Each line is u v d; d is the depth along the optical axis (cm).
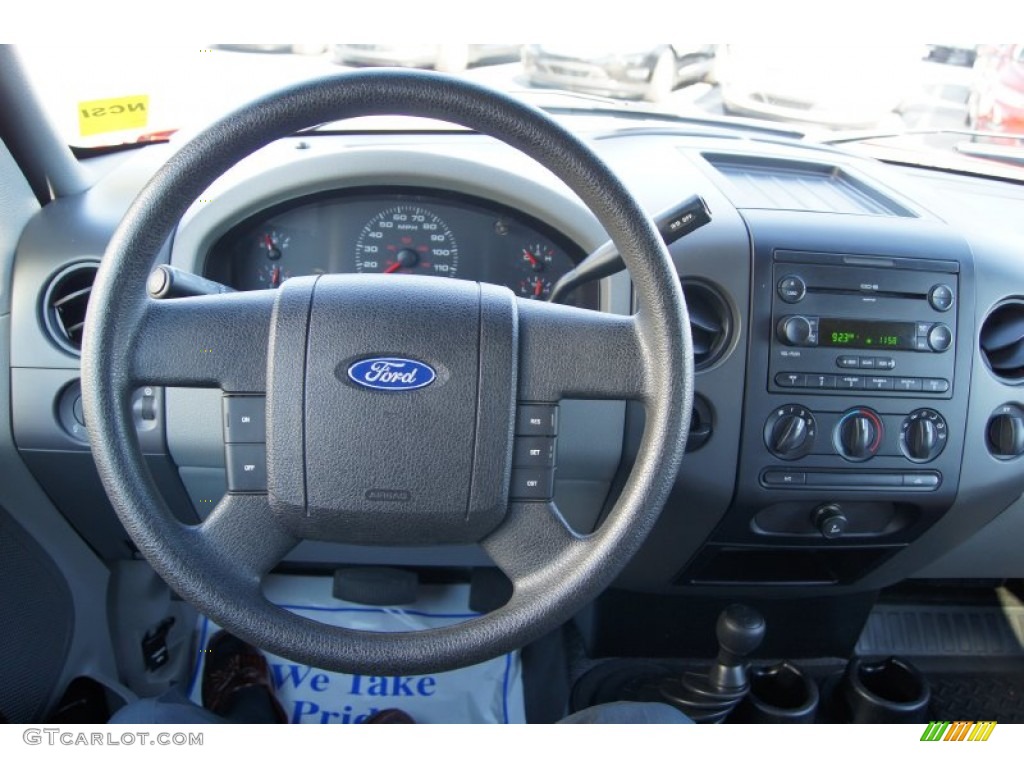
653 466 79
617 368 82
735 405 116
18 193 115
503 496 83
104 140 131
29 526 121
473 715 149
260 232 125
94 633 139
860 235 117
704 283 114
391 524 84
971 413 120
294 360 80
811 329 114
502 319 82
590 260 94
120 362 77
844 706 145
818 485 119
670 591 144
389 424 81
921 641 172
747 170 144
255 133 72
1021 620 175
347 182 119
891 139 158
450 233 126
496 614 83
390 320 81
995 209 145
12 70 106
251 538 84
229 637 157
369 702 150
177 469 117
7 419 115
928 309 117
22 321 113
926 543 133
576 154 75
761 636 125
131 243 74
